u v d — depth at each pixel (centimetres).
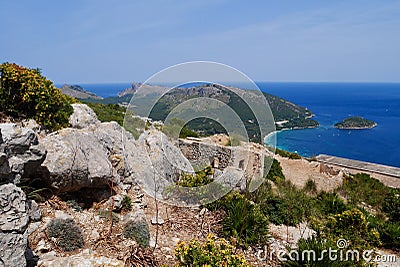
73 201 480
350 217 604
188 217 567
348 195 1088
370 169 2522
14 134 383
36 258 344
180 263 364
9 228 292
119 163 599
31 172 428
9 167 349
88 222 455
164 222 533
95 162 505
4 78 551
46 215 426
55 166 441
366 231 595
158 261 411
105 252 395
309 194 973
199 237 505
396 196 907
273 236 565
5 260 285
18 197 309
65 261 348
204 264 347
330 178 1330
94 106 1387
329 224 626
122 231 455
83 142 516
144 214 530
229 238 514
